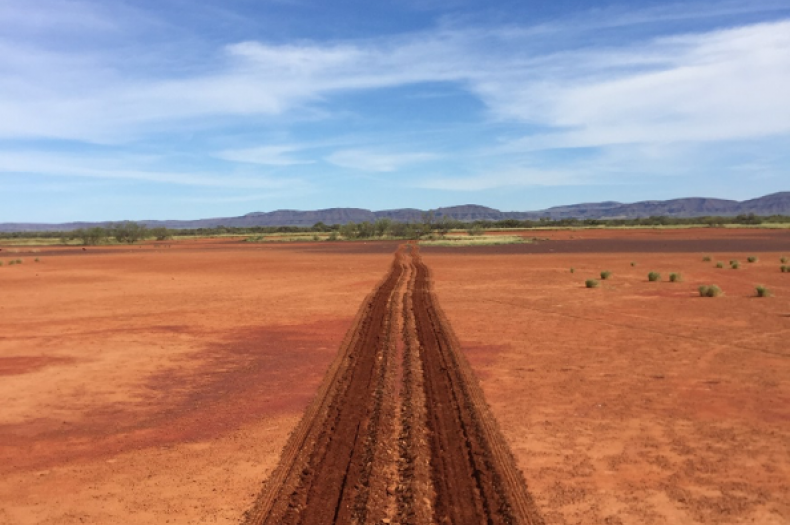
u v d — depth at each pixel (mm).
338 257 58625
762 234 92500
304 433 9281
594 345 15422
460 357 14039
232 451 8758
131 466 8328
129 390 12328
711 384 11586
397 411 10062
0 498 7383
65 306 25766
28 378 13383
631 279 31516
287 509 6711
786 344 14883
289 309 23641
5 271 45812
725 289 26016
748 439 8695
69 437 9602
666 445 8539
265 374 13430
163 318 21938
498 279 33844
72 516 6859
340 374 12867
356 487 7188
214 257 62344
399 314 21047
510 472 7551
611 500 6879
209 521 6617
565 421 9625
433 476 7410
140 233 135875
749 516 6457
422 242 90562
